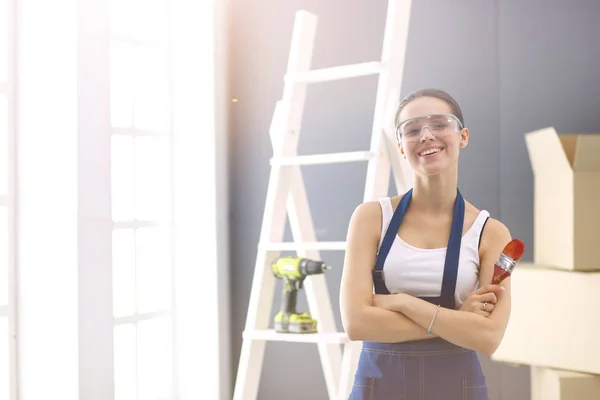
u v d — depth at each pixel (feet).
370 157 9.55
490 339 6.20
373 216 6.69
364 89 12.28
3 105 9.62
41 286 9.73
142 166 11.58
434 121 6.35
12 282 9.71
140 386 11.48
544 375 10.04
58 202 9.68
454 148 6.41
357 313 6.45
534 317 9.96
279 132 10.38
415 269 6.41
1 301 9.62
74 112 9.63
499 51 11.71
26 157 9.74
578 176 9.65
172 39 12.20
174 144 12.23
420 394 6.30
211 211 12.15
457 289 6.41
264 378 12.76
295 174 10.62
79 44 9.69
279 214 10.36
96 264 9.92
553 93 11.52
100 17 10.03
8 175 9.67
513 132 11.66
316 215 12.59
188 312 12.23
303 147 12.61
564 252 9.91
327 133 12.48
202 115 12.16
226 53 12.66
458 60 11.84
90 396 9.82
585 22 11.42
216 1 12.25
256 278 10.25
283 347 12.66
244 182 12.82
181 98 12.23
